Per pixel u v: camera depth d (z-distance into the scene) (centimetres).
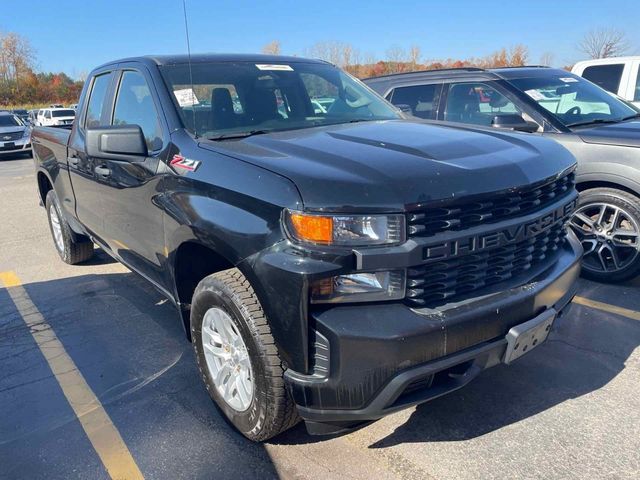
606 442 280
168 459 281
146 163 335
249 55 418
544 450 276
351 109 401
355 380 229
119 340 415
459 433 292
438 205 233
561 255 305
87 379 362
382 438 290
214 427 305
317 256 227
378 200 228
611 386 329
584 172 461
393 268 230
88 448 293
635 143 439
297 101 386
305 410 243
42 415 325
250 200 251
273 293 236
